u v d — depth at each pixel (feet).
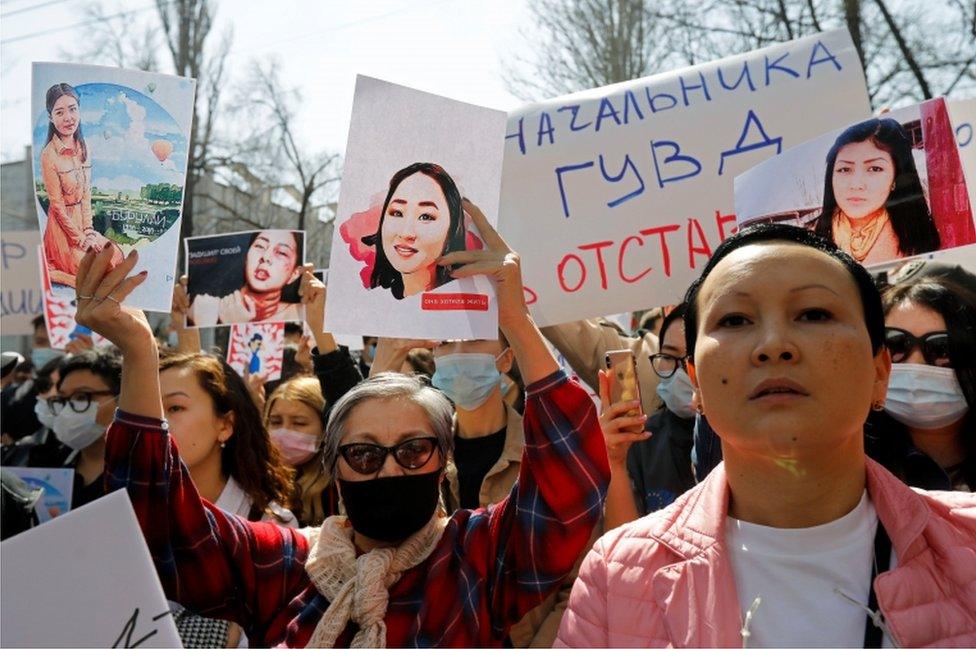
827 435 4.11
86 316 5.80
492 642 5.82
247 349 17.17
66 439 10.92
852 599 4.21
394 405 5.89
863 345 4.19
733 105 9.24
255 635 6.14
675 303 9.19
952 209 7.29
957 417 7.72
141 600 4.85
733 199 9.10
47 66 6.28
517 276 6.23
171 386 9.14
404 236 6.55
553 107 9.75
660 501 9.51
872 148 7.55
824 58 9.11
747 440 4.20
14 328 17.52
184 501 6.00
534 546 5.77
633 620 4.58
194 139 59.31
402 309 6.47
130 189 6.26
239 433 9.44
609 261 9.34
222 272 13.14
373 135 6.62
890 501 4.41
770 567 4.42
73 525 4.88
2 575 4.78
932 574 4.25
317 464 10.95
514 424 9.44
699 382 4.44
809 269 4.31
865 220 7.52
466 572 5.82
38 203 6.23
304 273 9.88
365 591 5.55
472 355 9.25
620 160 9.42
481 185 6.64
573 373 11.29
